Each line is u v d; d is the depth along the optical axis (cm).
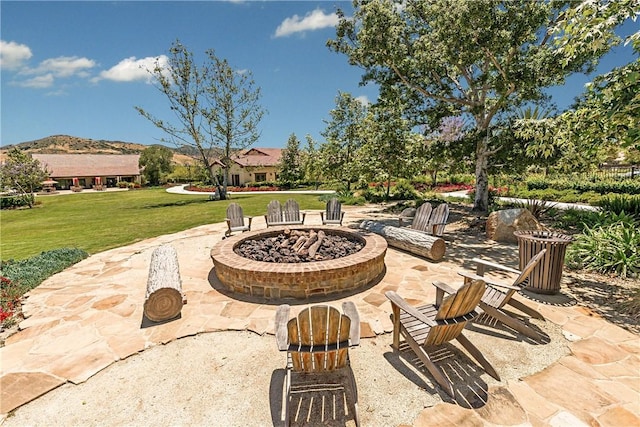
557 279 455
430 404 258
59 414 256
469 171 1279
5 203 2236
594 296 458
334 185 3331
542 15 722
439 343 309
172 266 495
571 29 416
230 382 291
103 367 315
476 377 290
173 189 3825
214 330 384
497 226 809
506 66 795
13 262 670
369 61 984
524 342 346
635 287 484
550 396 262
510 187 2023
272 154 5153
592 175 2003
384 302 453
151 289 412
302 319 239
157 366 316
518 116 1078
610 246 567
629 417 237
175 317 416
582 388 271
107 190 4247
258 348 346
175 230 1068
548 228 889
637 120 389
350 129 2006
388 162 1315
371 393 273
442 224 704
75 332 383
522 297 457
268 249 616
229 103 2209
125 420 248
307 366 270
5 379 297
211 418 249
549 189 1859
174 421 246
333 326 246
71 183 4862
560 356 318
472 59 791
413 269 591
